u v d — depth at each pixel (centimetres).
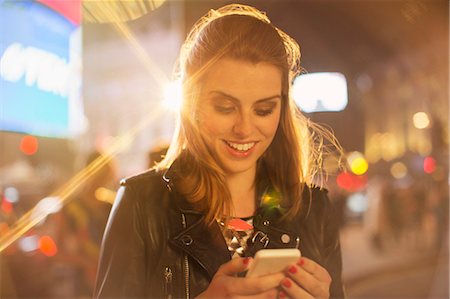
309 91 1120
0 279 469
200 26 171
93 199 407
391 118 3164
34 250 474
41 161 823
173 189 157
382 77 2934
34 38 744
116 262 150
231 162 154
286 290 133
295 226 167
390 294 780
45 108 838
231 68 148
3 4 664
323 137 191
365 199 1472
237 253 156
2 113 718
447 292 790
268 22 164
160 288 151
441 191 1215
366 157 3108
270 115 153
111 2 841
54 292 465
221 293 132
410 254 1077
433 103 2461
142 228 153
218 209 153
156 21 962
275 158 170
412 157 2495
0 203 542
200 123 153
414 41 2205
